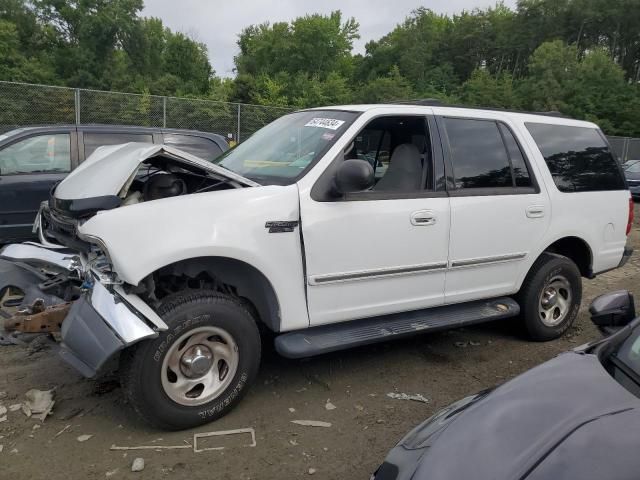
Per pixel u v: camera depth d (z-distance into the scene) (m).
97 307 3.10
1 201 7.33
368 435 3.46
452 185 4.30
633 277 7.95
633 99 46.75
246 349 3.49
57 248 3.82
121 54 54.97
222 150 8.88
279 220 3.50
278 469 3.07
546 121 5.12
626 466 1.83
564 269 5.11
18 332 3.46
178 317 3.22
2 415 3.49
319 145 3.92
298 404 3.80
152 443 3.25
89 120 15.59
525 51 84.00
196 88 51.84
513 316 5.02
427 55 68.94
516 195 4.65
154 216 3.18
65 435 3.30
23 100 14.82
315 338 3.74
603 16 79.00
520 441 2.00
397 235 3.96
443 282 4.32
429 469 1.98
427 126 4.32
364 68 74.75
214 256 3.31
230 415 3.60
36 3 52.91
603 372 2.44
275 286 3.53
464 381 4.30
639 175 18.55
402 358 4.70
